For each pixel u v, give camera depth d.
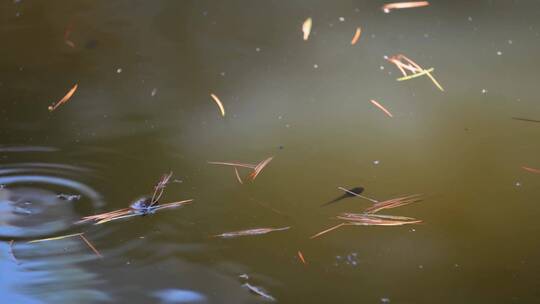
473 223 2.48
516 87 2.71
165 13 2.90
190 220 2.47
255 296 2.38
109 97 2.69
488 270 2.42
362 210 2.49
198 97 2.69
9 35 2.83
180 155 2.58
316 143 2.61
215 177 2.54
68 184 2.52
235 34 2.84
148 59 2.78
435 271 2.42
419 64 2.76
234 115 2.66
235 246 2.44
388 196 2.52
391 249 2.44
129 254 2.43
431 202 2.51
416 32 2.84
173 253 2.43
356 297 2.39
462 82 2.72
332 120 2.65
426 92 2.70
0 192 2.51
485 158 2.57
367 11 2.90
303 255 2.43
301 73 2.75
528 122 2.63
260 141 2.61
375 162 2.57
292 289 2.39
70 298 2.38
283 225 2.47
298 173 2.55
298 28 2.86
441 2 2.92
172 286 2.39
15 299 2.38
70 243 2.44
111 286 2.39
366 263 2.43
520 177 2.54
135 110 2.66
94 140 2.60
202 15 2.90
